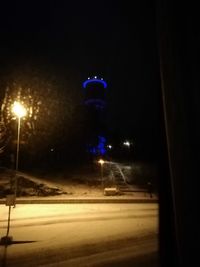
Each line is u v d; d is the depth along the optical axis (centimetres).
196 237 158
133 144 5194
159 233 212
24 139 3275
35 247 991
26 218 1566
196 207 160
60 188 2867
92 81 6844
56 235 1176
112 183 3394
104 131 5388
